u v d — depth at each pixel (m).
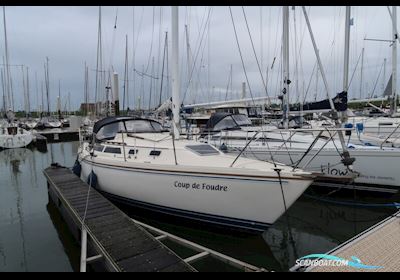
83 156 6.89
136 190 5.09
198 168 4.36
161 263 3.34
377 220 5.65
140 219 5.37
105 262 3.53
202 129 9.56
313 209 6.21
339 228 5.36
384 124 10.08
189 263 3.63
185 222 4.75
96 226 4.25
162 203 4.82
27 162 13.57
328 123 9.94
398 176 6.02
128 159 5.44
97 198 5.49
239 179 4.12
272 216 4.09
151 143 5.70
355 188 6.47
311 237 5.03
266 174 3.97
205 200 4.39
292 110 9.01
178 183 4.57
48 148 18.86
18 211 6.46
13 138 17.47
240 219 4.28
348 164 4.96
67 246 4.67
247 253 4.43
